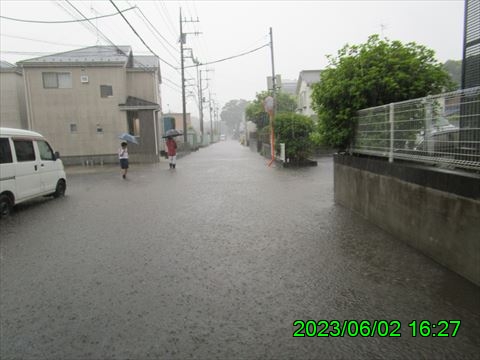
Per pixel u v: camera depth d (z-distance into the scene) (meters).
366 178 6.76
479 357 2.71
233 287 4.01
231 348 2.88
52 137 21.89
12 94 22.05
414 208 5.01
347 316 3.32
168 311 3.50
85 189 12.09
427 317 3.25
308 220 6.86
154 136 22.59
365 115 7.06
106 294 3.91
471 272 3.87
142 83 24.41
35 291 4.04
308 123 17.56
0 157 8.04
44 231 6.69
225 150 38.03
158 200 9.48
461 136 4.32
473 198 3.78
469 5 5.95
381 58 7.05
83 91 21.83
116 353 2.85
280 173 14.73
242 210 7.94
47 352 2.88
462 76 6.16
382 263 4.54
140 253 5.24
